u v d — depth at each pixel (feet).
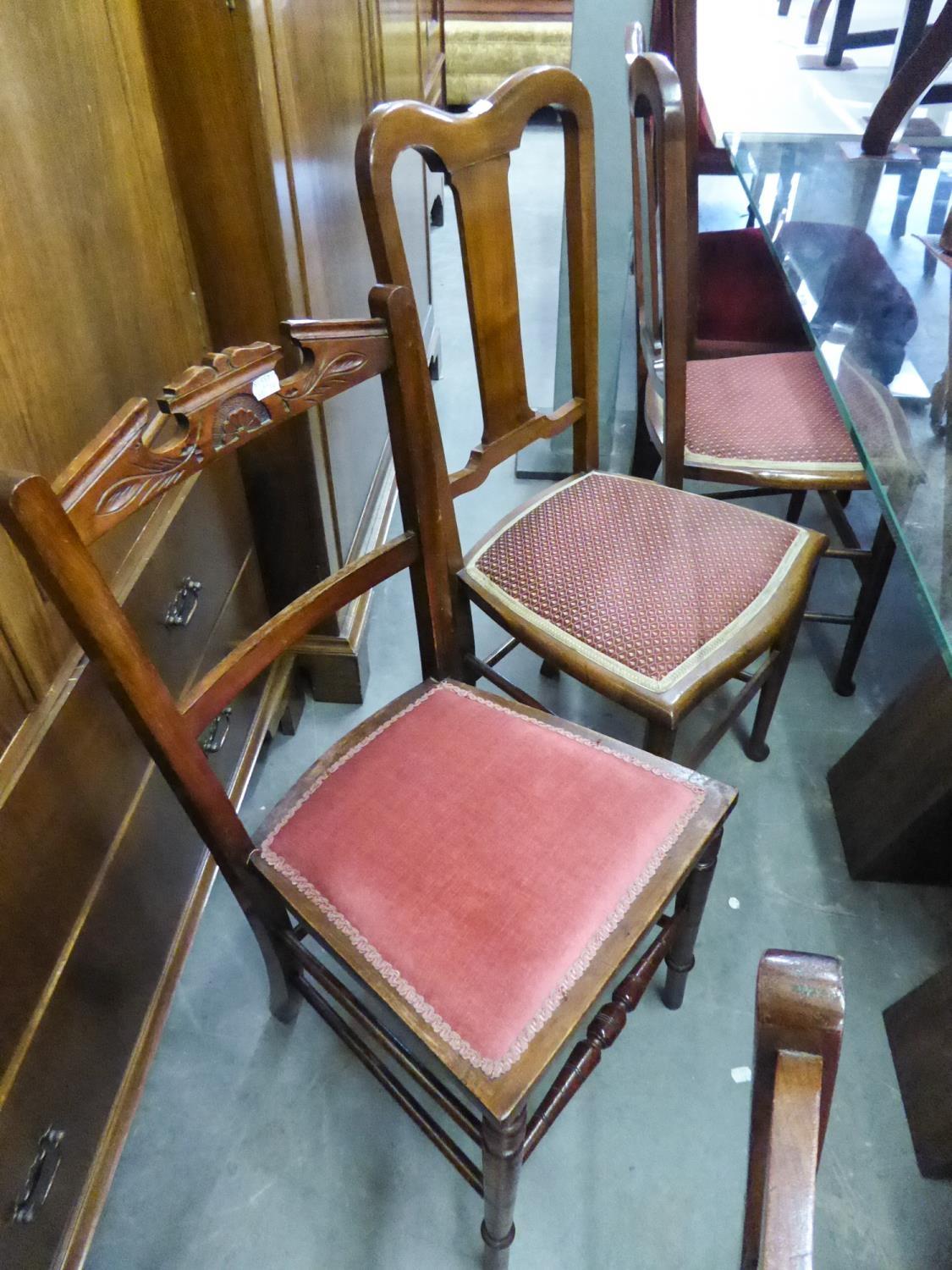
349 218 4.73
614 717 5.24
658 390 4.66
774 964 1.52
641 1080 3.68
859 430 3.59
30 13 2.50
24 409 2.58
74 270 2.80
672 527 4.02
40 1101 2.60
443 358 8.83
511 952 2.48
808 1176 1.41
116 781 3.12
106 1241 3.25
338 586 3.04
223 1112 3.59
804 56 8.31
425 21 7.41
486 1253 2.96
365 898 2.65
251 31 3.12
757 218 5.15
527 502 4.29
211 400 2.29
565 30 14.02
